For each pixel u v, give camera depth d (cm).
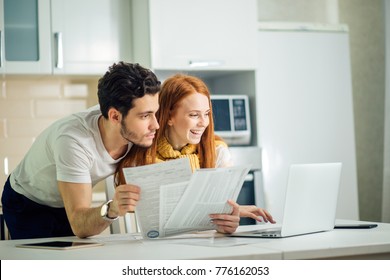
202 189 224
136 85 236
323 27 492
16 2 433
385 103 518
